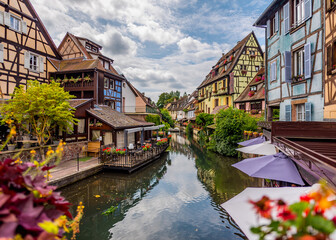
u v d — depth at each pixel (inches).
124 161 514.3
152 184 416.8
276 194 111.6
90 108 620.7
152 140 811.4
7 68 583.5
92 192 363.9
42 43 701.3
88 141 576.7
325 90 274.7
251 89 904.9
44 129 442.6
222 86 1134.4
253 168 200.5
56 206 50.9
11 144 392.2
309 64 302.5
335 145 188.1
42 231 40.0
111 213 288.2
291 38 355.6
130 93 1087.0
